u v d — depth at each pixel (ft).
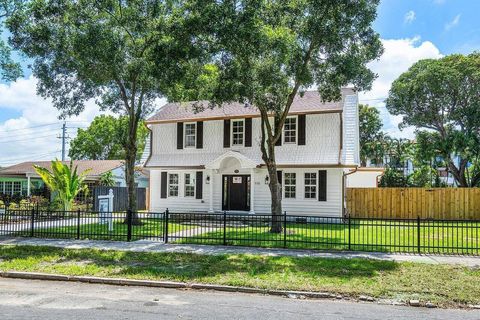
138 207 105.60
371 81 51.60
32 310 22.89
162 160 86.84
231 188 81.56
